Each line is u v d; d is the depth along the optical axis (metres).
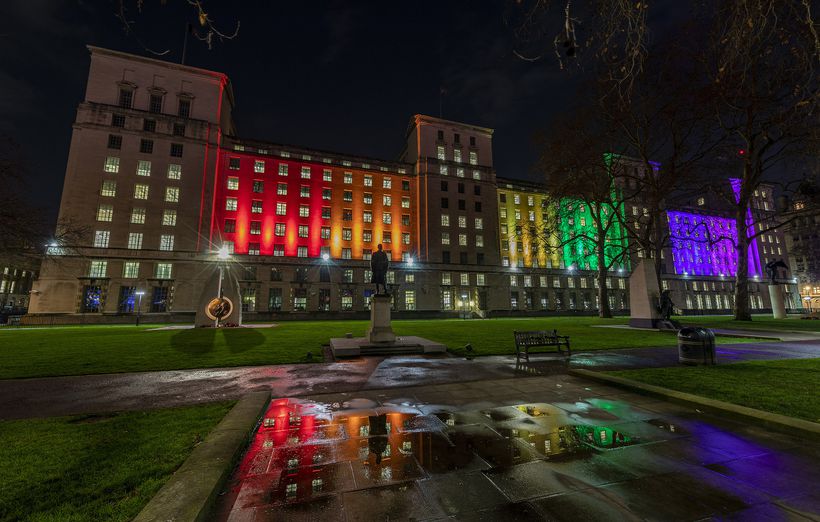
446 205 62.81
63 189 44.00
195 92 51.81
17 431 4.62
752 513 2.73
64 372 8.87
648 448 4.03
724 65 4.70
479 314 54.41
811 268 71.88
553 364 9.88
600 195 35.41
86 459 3.72
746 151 25.16
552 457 3.80
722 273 81.44
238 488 3.19
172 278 45.78
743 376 7.64
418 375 8.52
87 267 43.25
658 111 25.36
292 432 4.68
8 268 74.56
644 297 22.39
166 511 2.59
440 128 65.75
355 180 59.72
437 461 3.73
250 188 52.97
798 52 4.17
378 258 13.76
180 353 12.09
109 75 48.09
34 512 2.74
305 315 48.75
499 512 2.77
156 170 47.44
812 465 3.58
